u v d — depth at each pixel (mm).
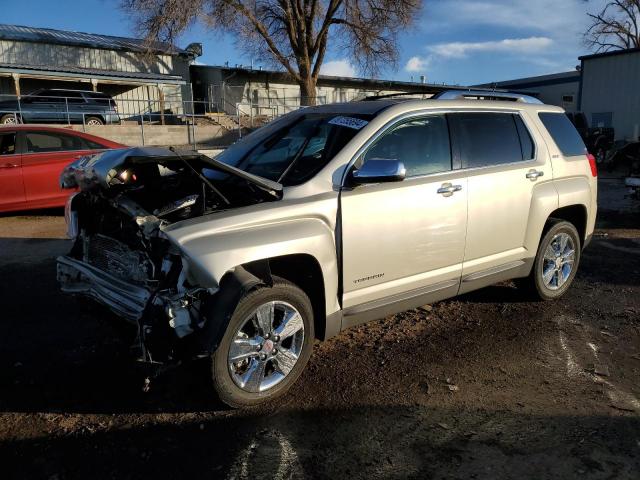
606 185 14945
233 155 4527
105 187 3447
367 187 3838
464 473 2852
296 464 2918
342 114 4277
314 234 3539
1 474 2799
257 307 3340
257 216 3377
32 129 8859
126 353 4141
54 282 5832
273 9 29859
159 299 3146
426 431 3229
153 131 22484
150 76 27844
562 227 5320
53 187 8891
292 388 3695
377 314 4043
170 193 3818
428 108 4324
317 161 3885
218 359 3213
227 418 3340
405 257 4047
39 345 4281
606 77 26266
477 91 5078
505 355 4242
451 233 4301
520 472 2859
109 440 3102
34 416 3314
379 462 2941
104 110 21875
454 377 3883
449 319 4969
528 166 4914
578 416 3398
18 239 7723
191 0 25438
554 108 5523
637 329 4770
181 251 3064
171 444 3074
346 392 3656
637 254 7305
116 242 3645
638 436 3188
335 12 30422
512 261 4918
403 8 29781
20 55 26266
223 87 31766
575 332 4695
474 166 4535
